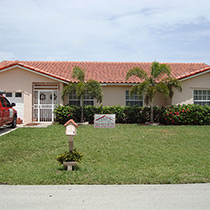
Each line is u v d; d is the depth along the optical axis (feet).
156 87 55.21
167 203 17.29
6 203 17.22
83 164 26.14
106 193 18.93
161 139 39.22
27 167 25.09
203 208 16.57
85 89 58.49
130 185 20.61
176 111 57.21
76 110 57.72
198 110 57.41
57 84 59.67
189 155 29.84
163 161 27.27
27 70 57.88
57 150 32.24
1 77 58.39
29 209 16.38
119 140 38.27
